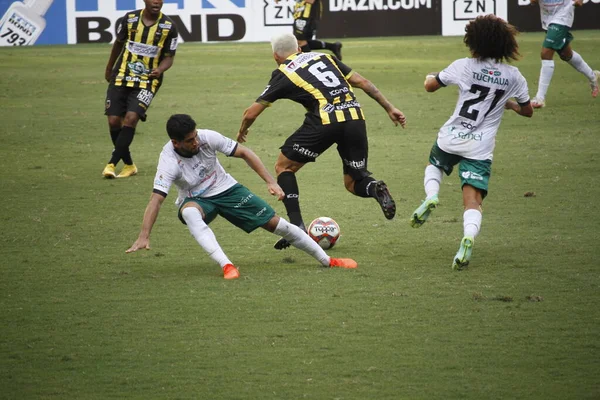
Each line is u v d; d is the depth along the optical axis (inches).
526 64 2385.6
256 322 597.6
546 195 994.7
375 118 1614.2
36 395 484.1
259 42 3287.4
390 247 796.0
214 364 525.3
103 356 540.1
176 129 674.8
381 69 2325.3
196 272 725.3
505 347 545.6
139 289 676.7
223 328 586.9
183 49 3063.5
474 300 637.9
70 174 1173.7
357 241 819.4
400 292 659.4
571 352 536.4
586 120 1528.1
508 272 707.4
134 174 1167.6
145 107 1159.6
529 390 482.0
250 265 745.6
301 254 781.9
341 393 481.4
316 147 788.6
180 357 536.7
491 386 487.8
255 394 482.0
